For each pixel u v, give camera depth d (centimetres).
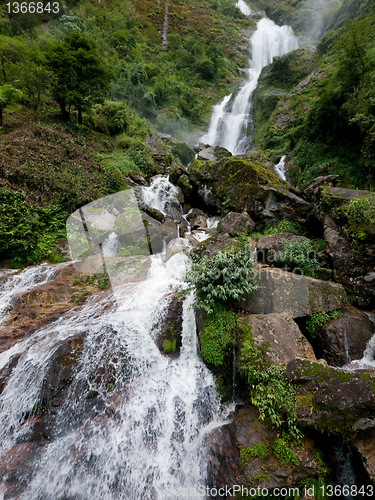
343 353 389
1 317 487
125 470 308
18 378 369
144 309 482
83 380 374
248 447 297
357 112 866
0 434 330
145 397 373
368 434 277
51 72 1127
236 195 855
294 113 1449
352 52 929
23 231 676
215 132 2216
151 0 3706
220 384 387
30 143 914
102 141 1323
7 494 273
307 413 291
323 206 573
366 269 457
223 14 4134
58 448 315
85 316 471
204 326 418
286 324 401
